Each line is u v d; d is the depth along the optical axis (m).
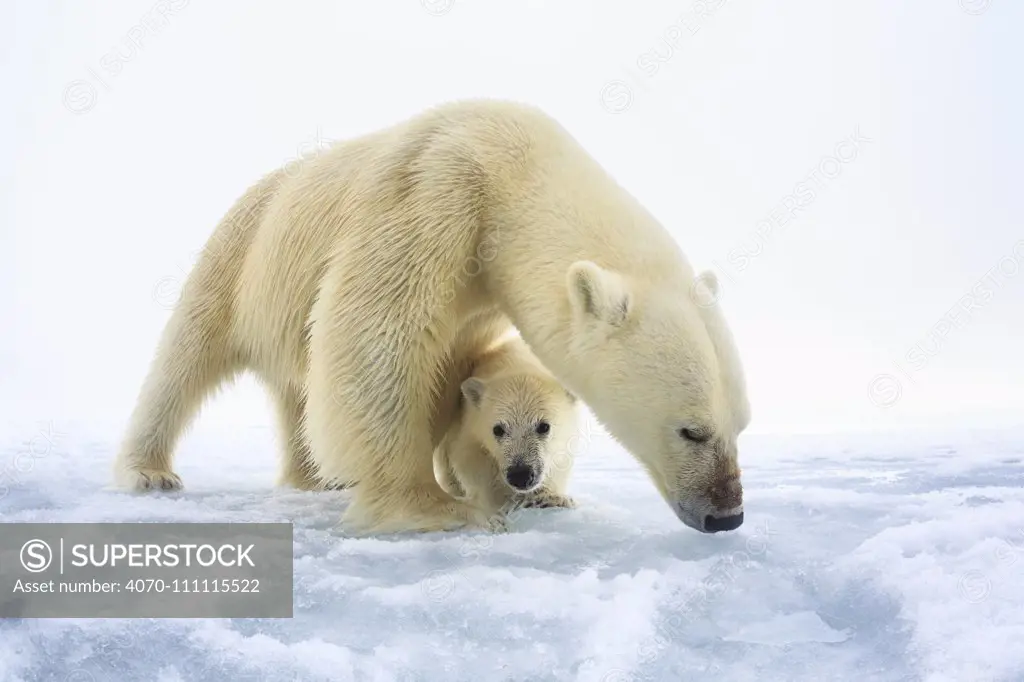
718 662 7.20
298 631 7.59
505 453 10.84
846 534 9.70
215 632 7.46
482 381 11.31
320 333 10.38
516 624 7.59
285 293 11.65
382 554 9.21
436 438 11.88
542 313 9.81
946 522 9.66
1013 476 12.95
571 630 7.50
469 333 11.74
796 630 7.79
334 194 11.25
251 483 13.84
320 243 11.26
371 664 7.04
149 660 7.14
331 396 10.21
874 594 8.15
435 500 10.33
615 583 8.27
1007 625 7.45
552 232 9.93
